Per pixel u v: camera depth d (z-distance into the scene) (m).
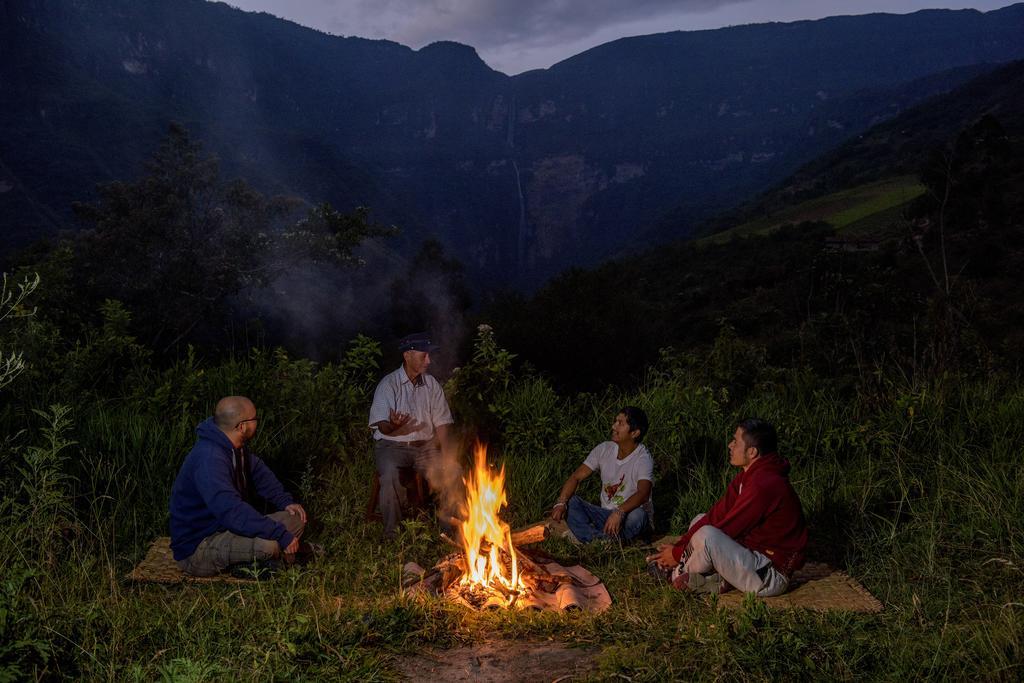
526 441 6.77
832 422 6.97
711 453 6.82
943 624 3.80
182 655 3.31
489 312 14.05
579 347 11.19
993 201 49.22
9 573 3.59
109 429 6.01
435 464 5.71
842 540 5.23
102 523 5.10
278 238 36.59
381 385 5.76
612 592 4.52
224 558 4.55
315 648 3.38
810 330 8.68
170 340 33.25
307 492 5.89
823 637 3.61
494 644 3.69
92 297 31.16
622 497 5.51
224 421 4.82
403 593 4.08
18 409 6.00
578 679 3.27
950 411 6.68
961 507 5.31
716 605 4.05
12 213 173.25
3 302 6.29
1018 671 3.18
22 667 3.03
